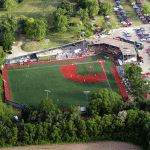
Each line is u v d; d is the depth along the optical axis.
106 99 191.00
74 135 176.12
